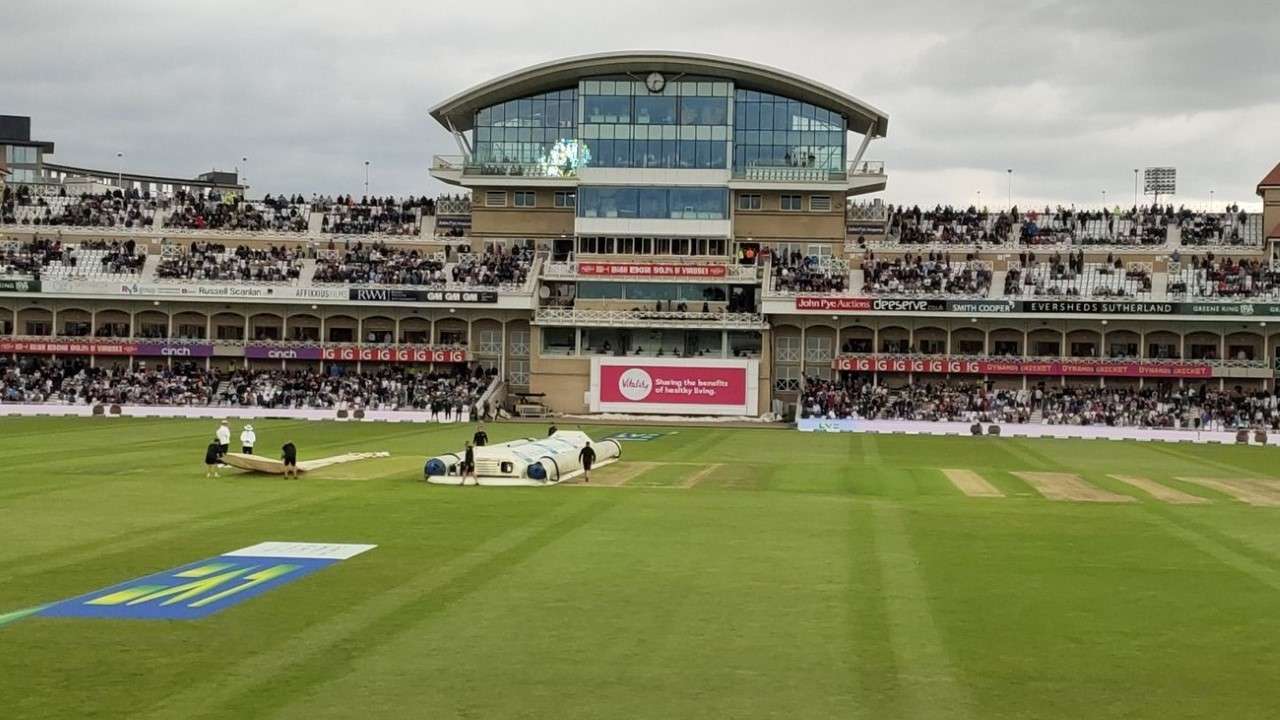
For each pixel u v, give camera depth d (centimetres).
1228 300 10362
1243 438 9044
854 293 11075
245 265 11381
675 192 11569
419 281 11356
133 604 2591
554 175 11669
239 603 2608
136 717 1844
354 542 3406
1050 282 11031
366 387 10675
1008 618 2542
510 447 5278
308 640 2302
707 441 8088
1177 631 2447
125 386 10556
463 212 12288
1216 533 3825
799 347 11375
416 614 2517
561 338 11456
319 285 11212
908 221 12138
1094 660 2220
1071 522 4053
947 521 4022
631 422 10306
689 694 1992
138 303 11306
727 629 2419
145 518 3850
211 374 10988
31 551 3228
